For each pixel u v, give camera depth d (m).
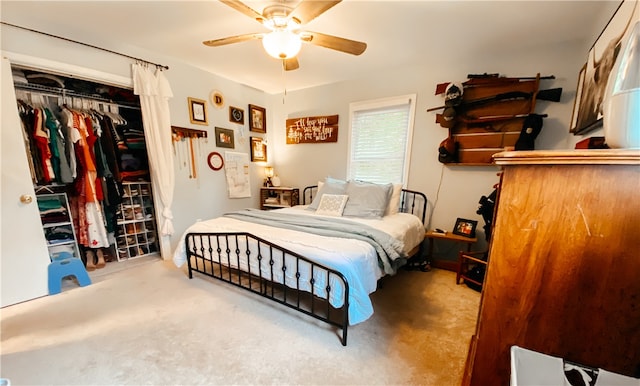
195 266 2.66
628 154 0.58
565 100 2.27
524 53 2.40
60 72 2.16
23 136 2.11
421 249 3.00
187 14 1.95
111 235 2.78
